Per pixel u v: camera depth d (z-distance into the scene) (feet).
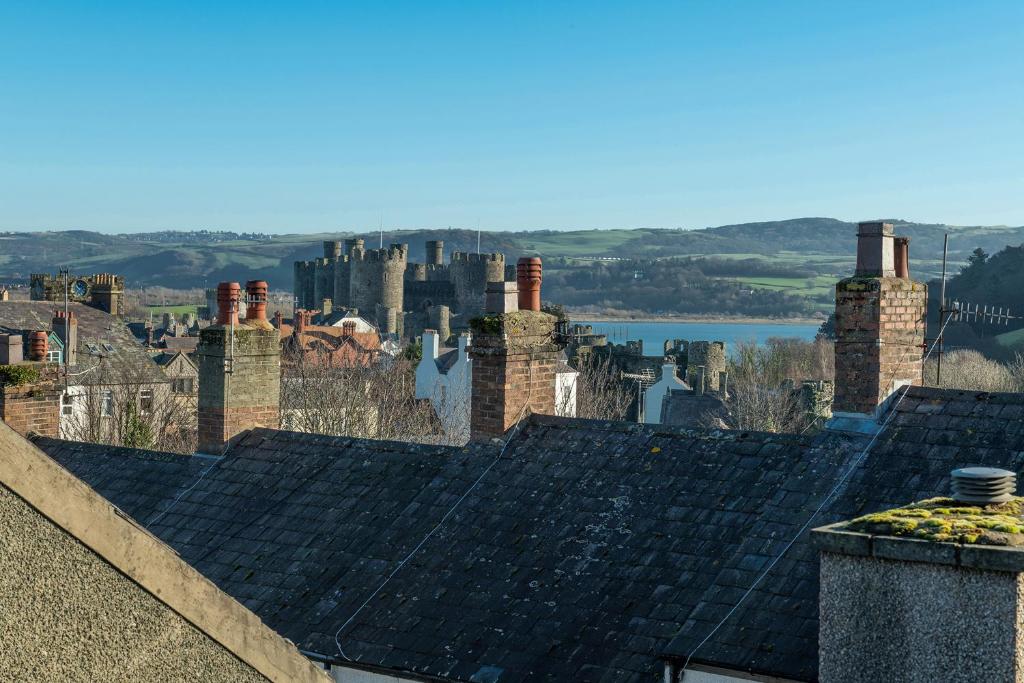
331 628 52.01
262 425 71.00
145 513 65.87
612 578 49.55
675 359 385.91
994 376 271.90
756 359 426.51
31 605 19.38
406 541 56.24
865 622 28.32
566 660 46.11
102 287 290.56
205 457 69.51
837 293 53.16
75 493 19.77
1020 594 26.30
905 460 49.60
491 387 60.64
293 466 65.62
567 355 323.57
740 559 47.55
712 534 49.78
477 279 650.84
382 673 49.32
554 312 63.21
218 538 61.41
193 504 65.41
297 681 23.71
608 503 53.88
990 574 26.61
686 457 54.95
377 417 215.31
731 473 52.90
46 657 19.57
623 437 57.82
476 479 58.80
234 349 69.46
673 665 43.39
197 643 21.76
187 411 252.01
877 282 52.13
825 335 465.88
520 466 58.39
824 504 48.91
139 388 240.32
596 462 56.80
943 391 51.93
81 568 19.94
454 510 57.26
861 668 28.32
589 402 246.27
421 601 52.13
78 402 217.36
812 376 386.73
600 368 309.01
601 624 47.29
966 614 26.91
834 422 53.11
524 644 47.70
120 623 20.52
